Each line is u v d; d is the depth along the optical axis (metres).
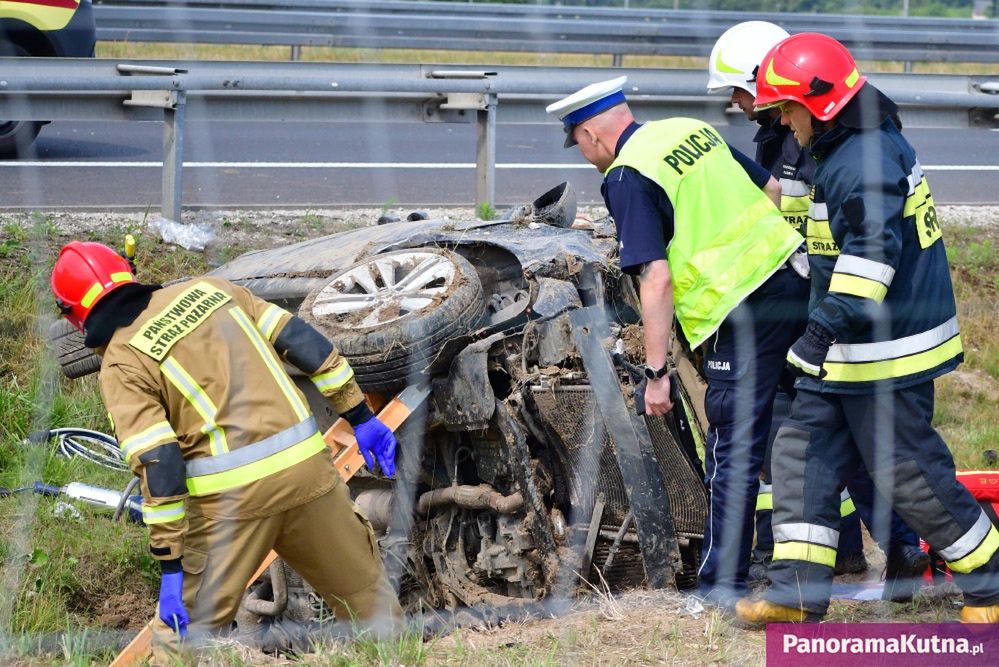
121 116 17.86
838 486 9.59
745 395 10.10
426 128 31.73
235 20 25.03
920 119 17.56
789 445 9.55
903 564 10.51
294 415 9.01
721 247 9.90
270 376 8.98
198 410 8.70
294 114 18.23
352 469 10.13
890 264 8.77
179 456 8.52
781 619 9.45
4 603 11.33
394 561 10.72
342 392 9.41
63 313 8.94
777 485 9.61
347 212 20.62
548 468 10.76
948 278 9.40
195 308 8.85
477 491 10.47
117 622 11.67
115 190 21.66
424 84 17.89
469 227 12.42
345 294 10.91
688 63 19.84
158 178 23.05
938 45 14.86
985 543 9.28
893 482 9.30
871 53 14.09
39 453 14.48
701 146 10.06
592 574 10.74
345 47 25.55
